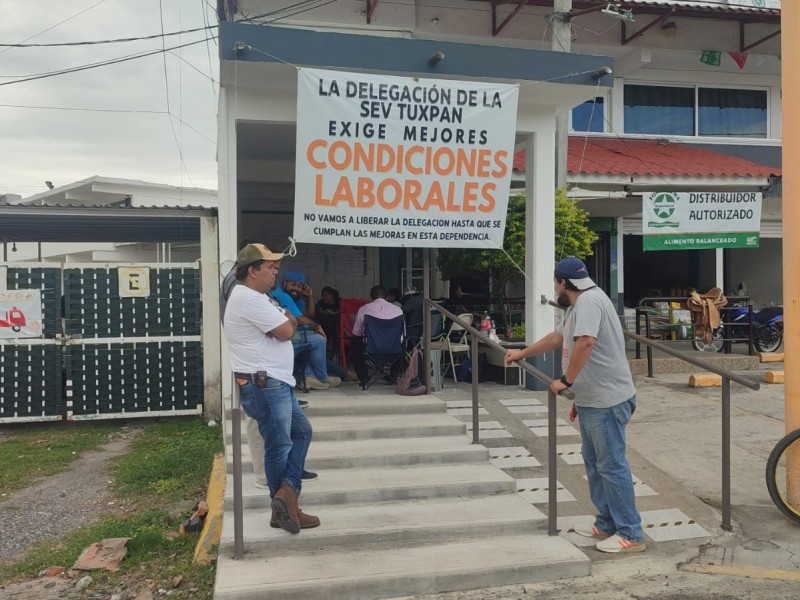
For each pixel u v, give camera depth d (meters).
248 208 12.45
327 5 12.50
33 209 8.67
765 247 17.00
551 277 8.80
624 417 4.75
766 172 12.89
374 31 12.72
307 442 4.75
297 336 7.59
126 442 8.38
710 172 12.53
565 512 5.42
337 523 4.84
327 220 7.32
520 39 13.74
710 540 5.04
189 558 4.98
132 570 4.86
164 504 6.15
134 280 9.12
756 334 12.60
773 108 15.88
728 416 5.20
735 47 15.07
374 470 5.74
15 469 7.23
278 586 4.05
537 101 8.57
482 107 7.55
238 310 4.46
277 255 4.61
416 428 6.47
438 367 8.67
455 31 13.48
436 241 7.60
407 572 4.26
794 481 5.28
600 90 8.78
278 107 7.86
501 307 9.90
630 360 11.07
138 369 9.12
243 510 5.05
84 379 9.02
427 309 7.79
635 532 4.79
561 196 10.03
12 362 8.91
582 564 4.48
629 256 18.23
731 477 6.23
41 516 5.95
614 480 4.76
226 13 11.84
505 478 5.57
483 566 4.36
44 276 8.97
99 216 8.94
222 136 7.75
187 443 8.02
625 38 14.46
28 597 4.51
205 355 9.19
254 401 4.50
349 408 6.95
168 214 9.02
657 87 15.41
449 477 5.58
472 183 7.63
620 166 12.40
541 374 4.98
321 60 7.31
